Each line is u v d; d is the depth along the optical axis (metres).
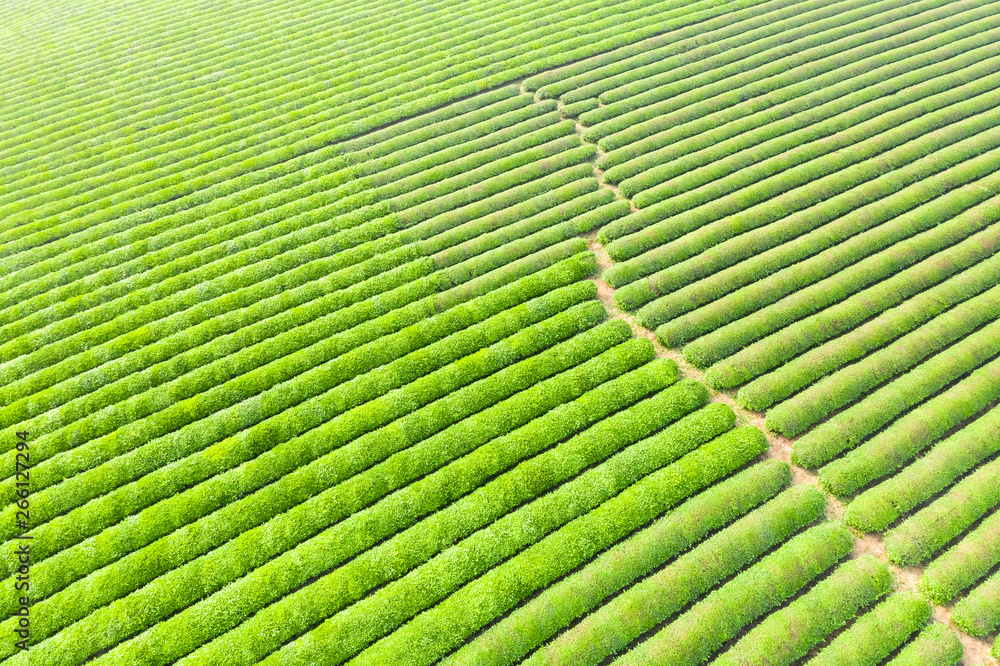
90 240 39.59
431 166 42.25
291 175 42.03
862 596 23.81
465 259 36.41
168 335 33.91
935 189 38.62
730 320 32.72
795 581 24.19
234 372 31.92
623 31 52.50
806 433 28.70
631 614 23.45
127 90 51.78
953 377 30.02
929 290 33.53
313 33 56.38
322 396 30.38
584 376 30.34
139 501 27.33
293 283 35.69
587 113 44.44
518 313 33.03
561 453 27.73
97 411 30.78
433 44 52.88
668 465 27.66
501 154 42.59
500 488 26.72
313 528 26.14
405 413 29.78
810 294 33.31
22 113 50.38
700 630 23.06
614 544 25.53
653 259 35.09
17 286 37.22
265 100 48.78
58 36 60.12
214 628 23.72
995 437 27.69
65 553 25.75
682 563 24.62
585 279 35.06
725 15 53.47
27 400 31.22
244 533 26.14
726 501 26.14
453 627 23.31
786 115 44.19
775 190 38.84
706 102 44.72
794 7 53.88
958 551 24.80
